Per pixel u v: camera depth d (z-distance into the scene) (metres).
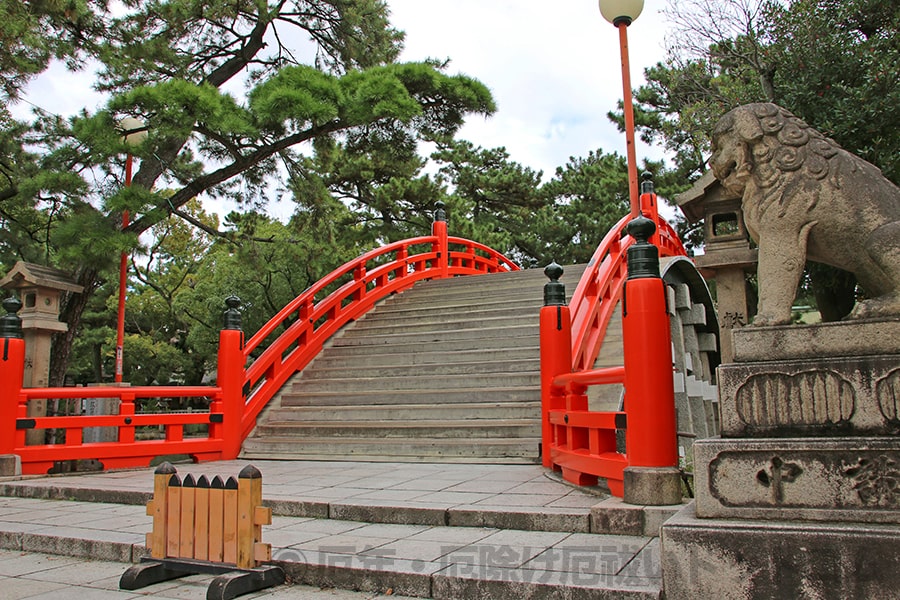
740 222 10.59
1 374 7.94
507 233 25.80
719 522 3.25
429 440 8.62
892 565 2.85
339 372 11.39
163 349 27.53
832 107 9.07
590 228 26.53
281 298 23.05
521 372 9.71
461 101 14.13
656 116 23.34
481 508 4.98
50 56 11.97
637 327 4.76
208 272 27.06
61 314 12.70
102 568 4.59
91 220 10.89
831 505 3.15
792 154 3.67
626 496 4.64
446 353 10.88
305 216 16.38
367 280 14.15
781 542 3.05
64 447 8.27
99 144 10.92
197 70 15.34
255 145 13.09
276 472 7.63
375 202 22.67
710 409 13.58
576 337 8.19
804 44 9.42
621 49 8.38
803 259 3.61
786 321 3.54
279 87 11.97
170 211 12.59
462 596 3.59
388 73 12.85
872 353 3.29
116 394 8.79
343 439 9.27
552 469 7.02
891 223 3.43
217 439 9.49
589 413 5.69
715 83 12.38
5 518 5.86
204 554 4.09
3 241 15.77
